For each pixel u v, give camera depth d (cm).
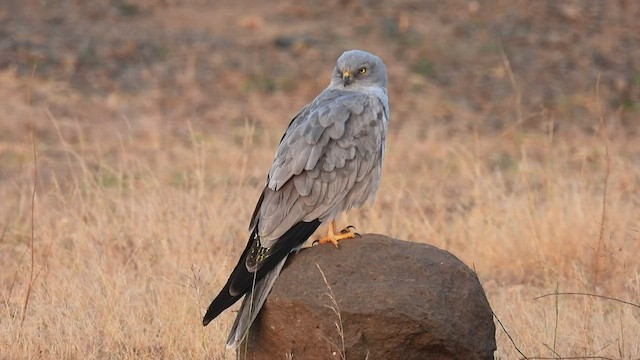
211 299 1052
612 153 1823
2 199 1539
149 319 1019
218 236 1266
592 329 984
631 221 1293
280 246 807
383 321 755
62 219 1314
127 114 2127
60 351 938
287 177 827
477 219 1344
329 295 762
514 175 1720
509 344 959
